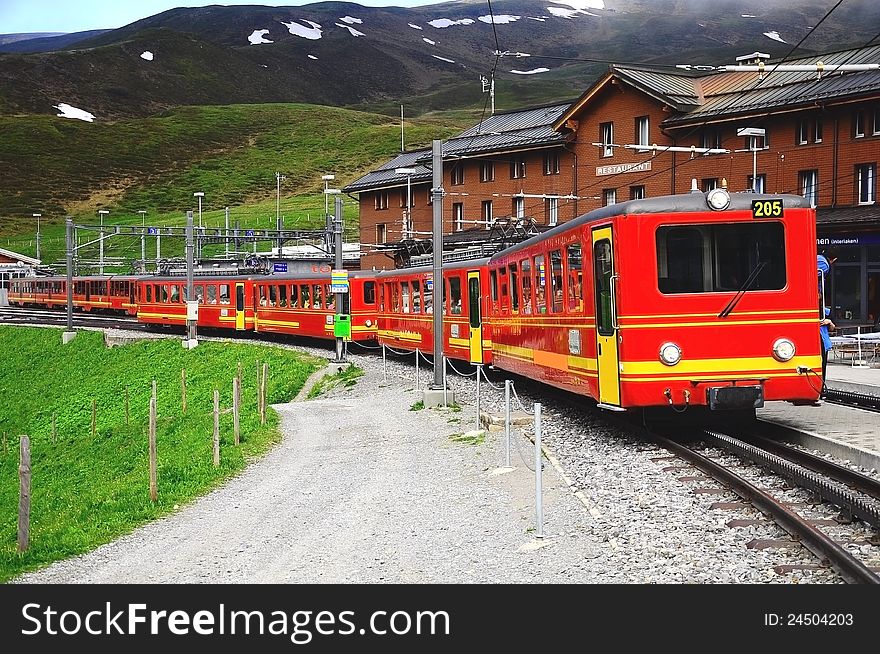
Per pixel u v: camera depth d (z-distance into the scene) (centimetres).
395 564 1071
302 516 1385
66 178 18862
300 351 4653
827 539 930
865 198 4497
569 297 1806
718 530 1071
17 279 10069
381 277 4103
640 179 5488
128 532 1419
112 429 3712
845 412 1967
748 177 4959
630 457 1536
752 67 2030
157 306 6316
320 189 18012
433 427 2194
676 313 1528
